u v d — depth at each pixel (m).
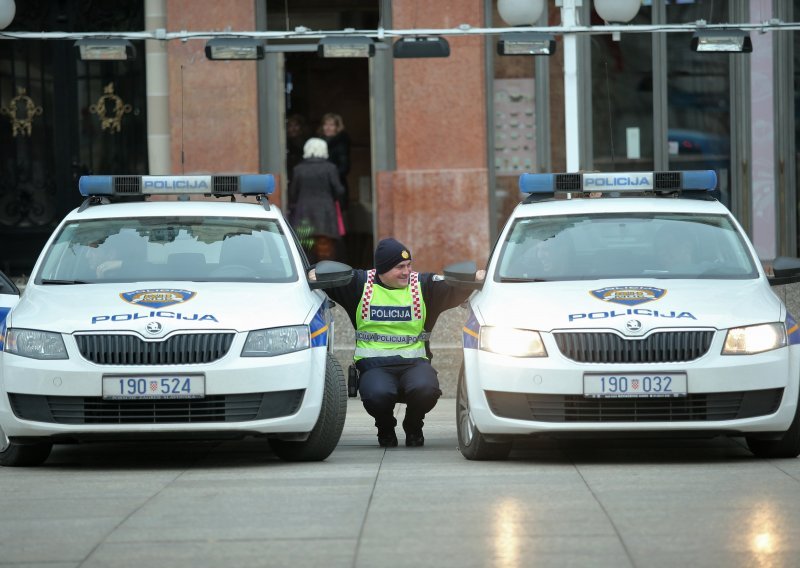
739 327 26.61
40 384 26.97
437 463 27.75
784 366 26.59
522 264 30.00
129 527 20.62
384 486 24.14
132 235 30.97
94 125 58.03
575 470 26.00
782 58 56.34
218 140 55.28
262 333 27.27
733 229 30.69
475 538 19.38
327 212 55.38
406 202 54.72
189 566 17.98
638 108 56.19
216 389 26.73
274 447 28.61
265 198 32.88
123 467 28.17
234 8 54.91
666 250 30.06
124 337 26.98
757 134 56.47
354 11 55.38
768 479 24.33
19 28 57.91
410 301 31.62
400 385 31.44
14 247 58.25
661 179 32.28
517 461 27.91
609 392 26.28
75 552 18.92
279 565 17.94
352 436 34.66
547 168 55.91
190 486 24.64
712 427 26.23
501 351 26.92
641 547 18.59
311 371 27.45
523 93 55.91
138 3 57.59
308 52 55.88
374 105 55.81
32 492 24.28
